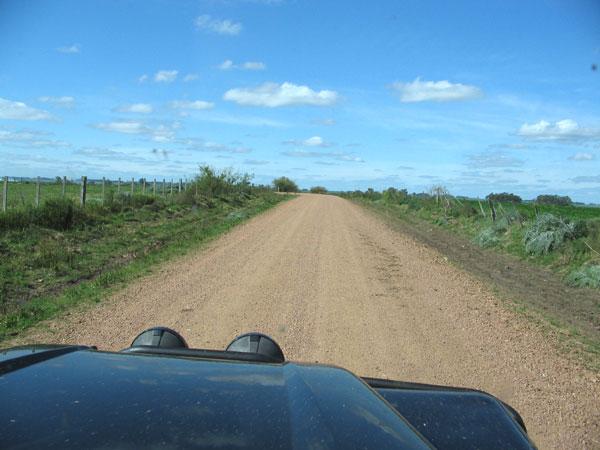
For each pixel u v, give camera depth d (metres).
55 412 1.69
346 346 7.19
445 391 3.07
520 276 14.97
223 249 15.92
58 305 8.73
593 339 8.34
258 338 3.11
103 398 1.81
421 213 40.59
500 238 21.77
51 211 16.20
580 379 6.29
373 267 14.05
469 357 6.89
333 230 24.12
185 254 14.62
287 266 13.48
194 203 30.17
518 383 6.05
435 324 8.53
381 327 8.20
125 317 8.15
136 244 15.66
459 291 11.47
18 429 1.58
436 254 18.08
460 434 2.55
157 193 34.34
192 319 8.20
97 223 18.25
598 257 15.52
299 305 9.45
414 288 11.53
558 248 17.47
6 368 2.10
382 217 38.41
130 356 2.37
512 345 7.55
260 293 10.27
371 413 2.04
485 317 9.18
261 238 19.23
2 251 12.41
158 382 1.99
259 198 50.38
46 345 2.60
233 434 1.64
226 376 2.15
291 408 1.87
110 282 10.62
